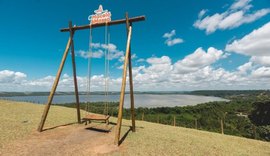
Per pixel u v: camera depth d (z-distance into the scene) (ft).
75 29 40.52
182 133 51.21
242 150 40.32
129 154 27.45
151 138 37.32
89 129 39.86
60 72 38.34
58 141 30.50
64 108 84.58
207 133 62.08
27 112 57.36
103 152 27.25
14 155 23.76
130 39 36.19
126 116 141.59
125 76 34.01
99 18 38.47
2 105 65.98
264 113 155.53
